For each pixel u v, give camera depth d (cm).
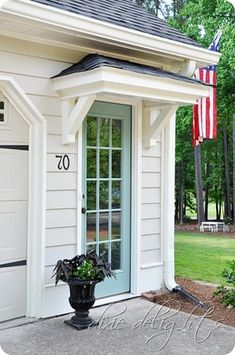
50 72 400
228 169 1678
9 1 322
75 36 384
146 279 486
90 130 444
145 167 486
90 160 444
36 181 394
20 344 338
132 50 432
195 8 1352
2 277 381
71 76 383
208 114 558
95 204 449
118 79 366
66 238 415
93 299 379
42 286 395
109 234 463
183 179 1767
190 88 430
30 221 396
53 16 351
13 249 388
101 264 377
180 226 1630
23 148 392
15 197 388
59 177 409
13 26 354
